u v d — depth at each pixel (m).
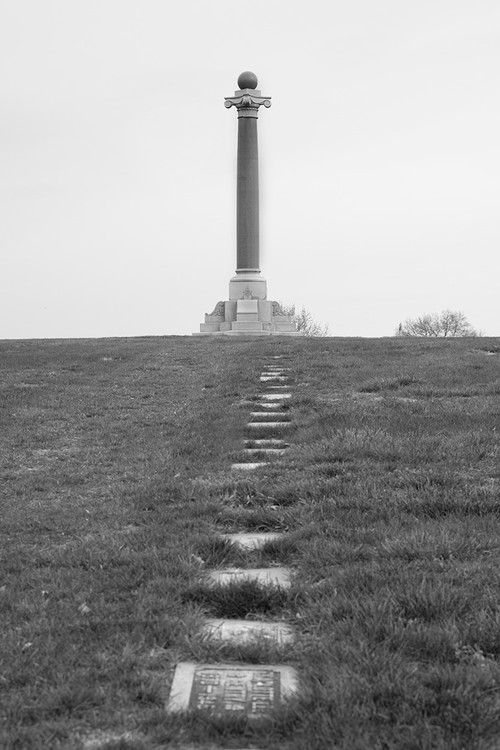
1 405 20.81
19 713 5.25
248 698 5.48
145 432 16.83
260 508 10.05
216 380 24.42
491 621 6.33
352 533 8.77
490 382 21.58
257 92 55.56
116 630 6.48
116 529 9.76
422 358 28.36
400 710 5.16
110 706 5.34
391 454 12.66
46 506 11.13
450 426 14.97
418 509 9.66
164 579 7.59
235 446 14.44
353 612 6.55
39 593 7.43
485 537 8.52
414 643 6.03
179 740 4.99
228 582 7.52
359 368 25.64
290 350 33.19
